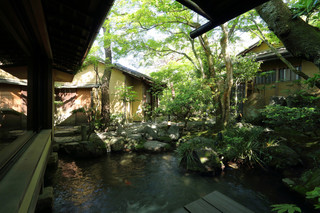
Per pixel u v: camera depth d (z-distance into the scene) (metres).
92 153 5.96
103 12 2.16
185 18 6.83
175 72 11.41
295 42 2.62
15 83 3.04
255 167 5.03
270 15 2.83
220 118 7.70
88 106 10.83
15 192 1.20
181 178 4.49
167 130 8.37
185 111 7.80
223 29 6.50
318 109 3.88
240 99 9.06
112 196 3.62
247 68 8.28
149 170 4.98
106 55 9.77
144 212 3.13
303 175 3.97
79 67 5.46
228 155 5.27
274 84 8.91
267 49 9.79
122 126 9.08
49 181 4.21
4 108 2.37
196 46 11.58
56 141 6.62
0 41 2.18
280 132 6.16
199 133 7.66
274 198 3.55
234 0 1.58
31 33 2.79
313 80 2.83
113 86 11.08
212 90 7.73
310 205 3.19
